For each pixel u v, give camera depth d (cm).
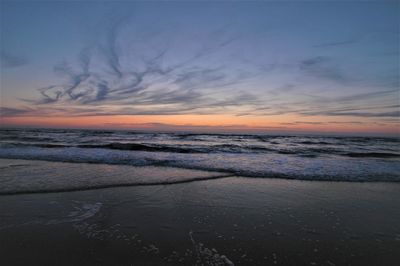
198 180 739
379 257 321
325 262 307
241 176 808
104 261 301
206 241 358
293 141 3133
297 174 845
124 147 1672
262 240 363
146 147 1688
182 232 386
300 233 389
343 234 388
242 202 540
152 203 520
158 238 364
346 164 1095
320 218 454
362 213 484
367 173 879
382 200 571
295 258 316
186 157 1266
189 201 541
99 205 498
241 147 2003
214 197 573
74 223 409
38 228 387
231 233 385
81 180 693
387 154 1573
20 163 974
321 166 1027
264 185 696
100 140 2517
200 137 3762
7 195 547
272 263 303
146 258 310
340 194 617
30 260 299
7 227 389
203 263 300
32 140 2284
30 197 538
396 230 406
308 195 604
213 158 1246
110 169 880
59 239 353
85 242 346
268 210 493
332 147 2216
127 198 550
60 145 1742
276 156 1403
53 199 528
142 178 739
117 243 346
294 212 484
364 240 369
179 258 311
